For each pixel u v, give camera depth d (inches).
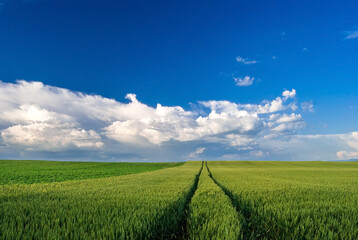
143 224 183.6
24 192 408.8
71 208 257.0
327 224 198.8
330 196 376.5
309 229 191.3
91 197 340.8
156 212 225.9
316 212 247.3
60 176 1174.3
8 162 2258.9
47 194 381.4
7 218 202.5
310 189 476.1
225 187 502.6
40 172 1382.9
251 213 255.0
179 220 249.9
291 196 370.0
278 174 1142.3
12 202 295.0
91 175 1277.1
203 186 538.0
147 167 2325.3
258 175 1029.2
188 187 481.1
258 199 331.0
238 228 177.3
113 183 617.9
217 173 1186.0
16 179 992.9
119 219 199.3
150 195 362.9
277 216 229.1
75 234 155.9
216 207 271.3
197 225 201.6
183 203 314.2
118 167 2199.8
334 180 805.9
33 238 159.0
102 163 2659.9
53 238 151.6
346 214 239.3
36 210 241.1
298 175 1099.3
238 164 3004.4
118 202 291.6
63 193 392.8
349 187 541.6
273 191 429.7
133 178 807.7
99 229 171.9
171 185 536.4
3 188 488.7
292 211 245.8
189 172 1237.1
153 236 183.2
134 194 374.6
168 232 214.8
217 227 191.2
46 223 192.1
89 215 212.8
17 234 159.3
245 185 545.3
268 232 215.3
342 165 2795.3
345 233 178.9
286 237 186.4
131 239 154.3
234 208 263.7
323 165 2812.5
